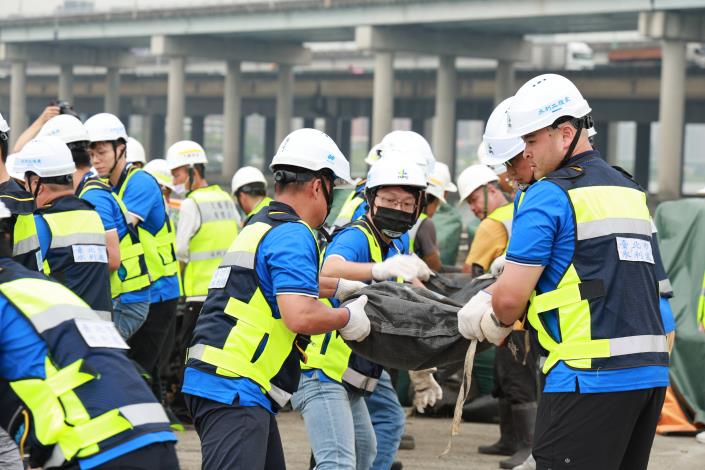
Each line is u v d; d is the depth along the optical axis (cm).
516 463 894
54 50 10256
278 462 549
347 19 7500
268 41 9131
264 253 529
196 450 954
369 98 10619
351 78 10481
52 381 416
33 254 662
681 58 6203
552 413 508
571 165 521
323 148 554
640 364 501
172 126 8862
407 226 668
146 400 430
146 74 12356
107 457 414
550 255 507
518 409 901
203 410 528
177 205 1350
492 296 516
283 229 531
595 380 498
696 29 6125
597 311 501
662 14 5975
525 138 525
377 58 7481
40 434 415
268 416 533
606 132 10088
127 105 12912
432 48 7550
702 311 1015
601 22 6831
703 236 1116
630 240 508
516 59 7938
